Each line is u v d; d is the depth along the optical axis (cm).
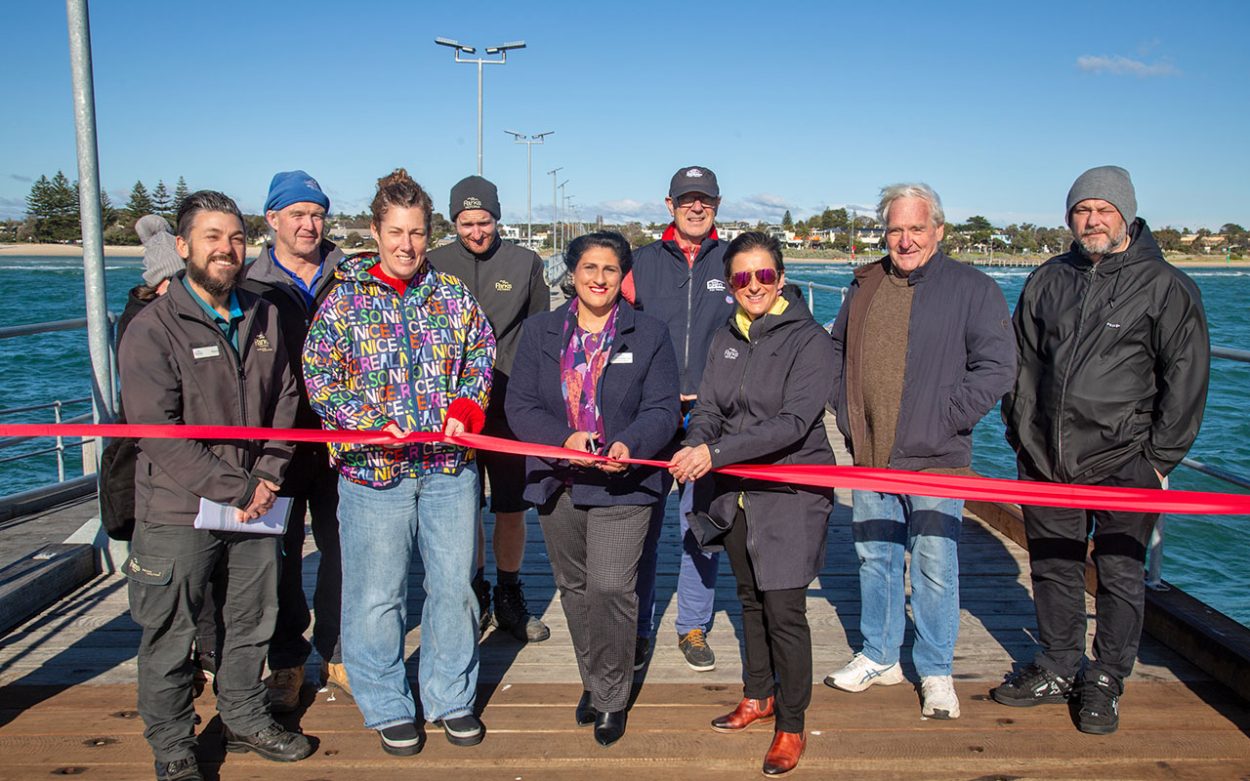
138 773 283
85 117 458
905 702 330
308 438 272
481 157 2905
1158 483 309
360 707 298
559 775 284
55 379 1812
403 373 291
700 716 320
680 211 374
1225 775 284
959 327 314
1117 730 308
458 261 381
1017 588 443
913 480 295
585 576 314
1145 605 385
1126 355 306
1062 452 314
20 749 295
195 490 260
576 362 309
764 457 300
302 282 338
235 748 295
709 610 363
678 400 313
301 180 330
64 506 525
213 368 270
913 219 311
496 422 384
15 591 389
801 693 285
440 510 297
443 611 301
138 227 326
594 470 295
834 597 437
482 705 328
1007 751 296
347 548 296
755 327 298
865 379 329
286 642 325
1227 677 336
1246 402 1644
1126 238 310
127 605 412
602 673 300
